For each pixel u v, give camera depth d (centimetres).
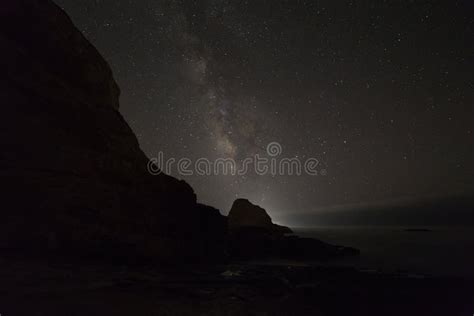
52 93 841
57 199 758
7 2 818
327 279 895
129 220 906
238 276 859
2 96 738
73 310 430
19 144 739
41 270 588
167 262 961
